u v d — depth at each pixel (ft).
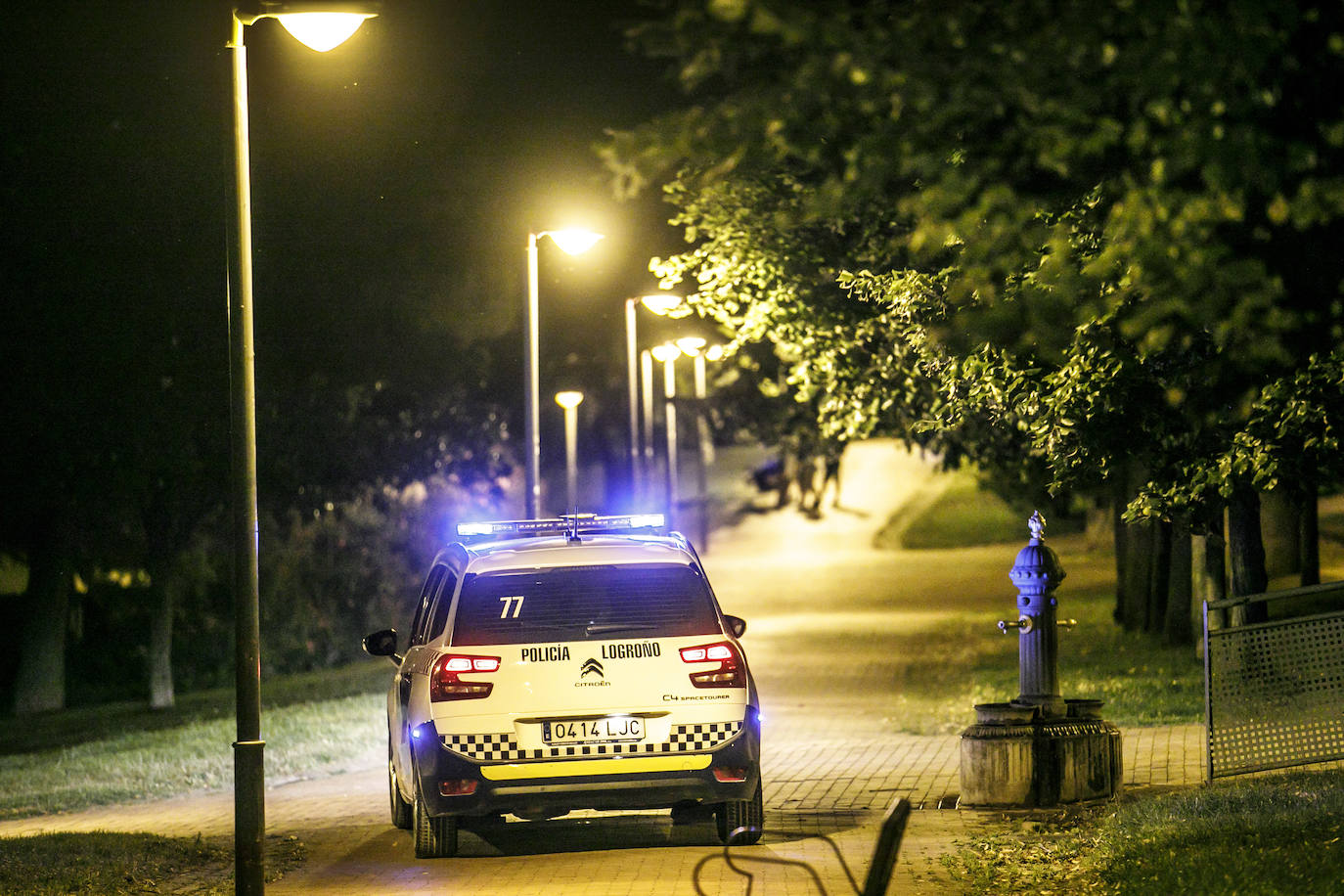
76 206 282.15
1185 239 69.10
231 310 114.83
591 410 438.40
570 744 121.08
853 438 274.16
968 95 68.33
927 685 298.35
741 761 122.62
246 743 113.09
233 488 114.42
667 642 123.44
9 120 278.26
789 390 338.95
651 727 121.90
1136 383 128.36
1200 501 137.80
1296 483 147.54
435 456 368.68
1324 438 118.83
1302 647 145.79
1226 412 126.52
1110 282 95.30
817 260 224.12
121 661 457.68
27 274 282.36
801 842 129.80
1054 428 135.64
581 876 118.11
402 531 474.49
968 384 152.35
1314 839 105.60
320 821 159.74
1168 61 64.85
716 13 67.00
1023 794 140.26
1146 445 137.59
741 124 70.18
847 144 75.97
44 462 301.02
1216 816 117.80
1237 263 69.41
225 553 422.82
